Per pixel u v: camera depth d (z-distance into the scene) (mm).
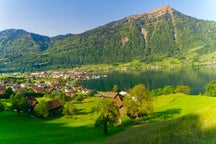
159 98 147125
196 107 108125
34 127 109500
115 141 46656
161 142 36250
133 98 108125
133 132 52281
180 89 197625
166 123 44875
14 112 143625
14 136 89375
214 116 39281
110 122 85125
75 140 76562
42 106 134875
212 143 31188
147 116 106562
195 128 37062
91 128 99938
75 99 194125
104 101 88312
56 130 101062
